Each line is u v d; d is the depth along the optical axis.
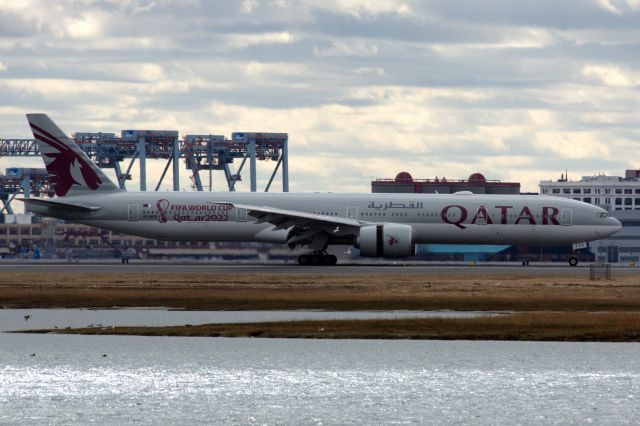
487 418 148.62
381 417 149.25
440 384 168.38
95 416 149.50
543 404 156.25
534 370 177.25
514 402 157.62
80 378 172.62
